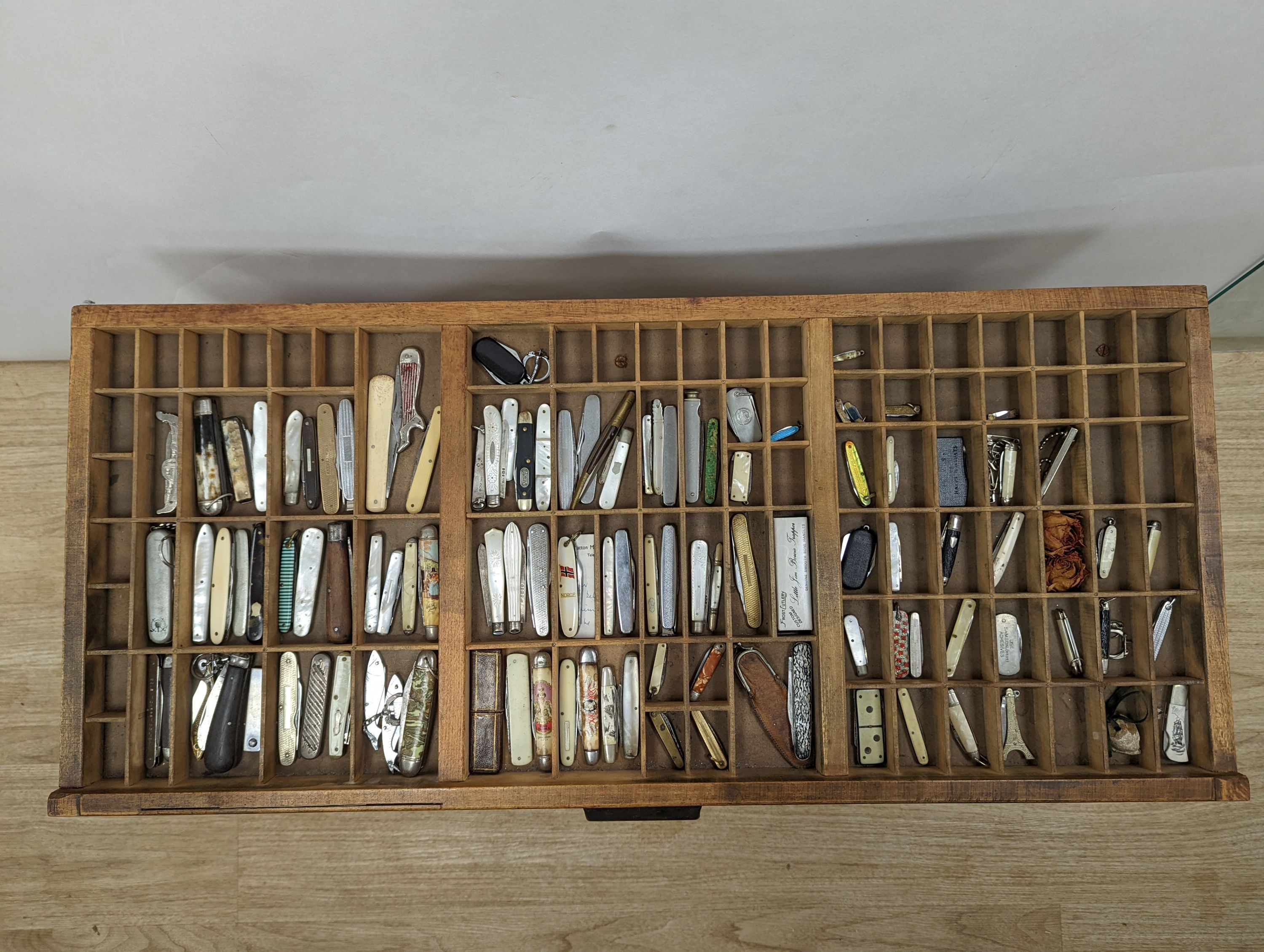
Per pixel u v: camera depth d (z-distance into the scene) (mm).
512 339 1326
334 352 1316
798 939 1616
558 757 1230
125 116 851
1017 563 1285
